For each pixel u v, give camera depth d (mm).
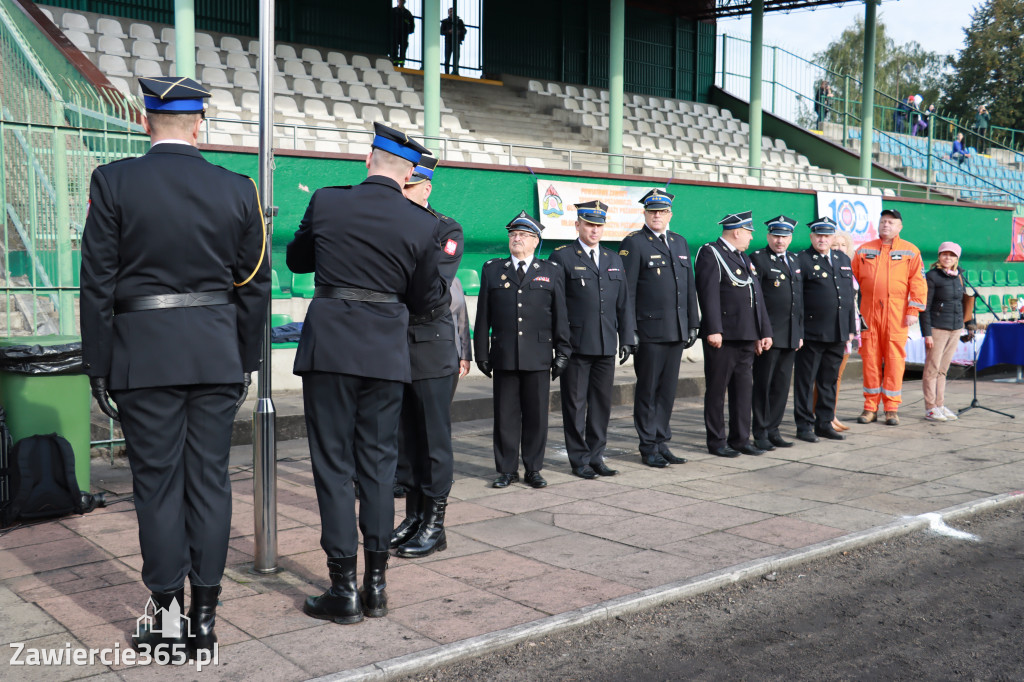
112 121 7191
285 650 3340
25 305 7340
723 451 7305
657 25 21438
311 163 10008
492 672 3293
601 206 6383
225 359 3234
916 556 4773
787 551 4656
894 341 8781
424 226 3748
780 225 7477
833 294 7816
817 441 7977
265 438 4176
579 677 3271
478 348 6148
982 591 4254
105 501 5516
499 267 6082
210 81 13516
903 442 7941
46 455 5090
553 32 19875
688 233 13477
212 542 3281
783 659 3459
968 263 19078
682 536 4934
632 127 18422
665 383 6949
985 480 6410
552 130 17250
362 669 3168
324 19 16938
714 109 21516
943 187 19391
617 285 6453
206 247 3191
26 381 5242
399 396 3777
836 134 22812
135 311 3139
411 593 3990
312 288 10203
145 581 3221
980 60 47688
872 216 16297
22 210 7438
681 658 3451
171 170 3166
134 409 3150
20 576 4172
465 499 5805
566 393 6414
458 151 13891
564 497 5863
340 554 3611
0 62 9117
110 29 13922
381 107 15000
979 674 3346
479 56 18812
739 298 7113
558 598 3928
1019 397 10766
